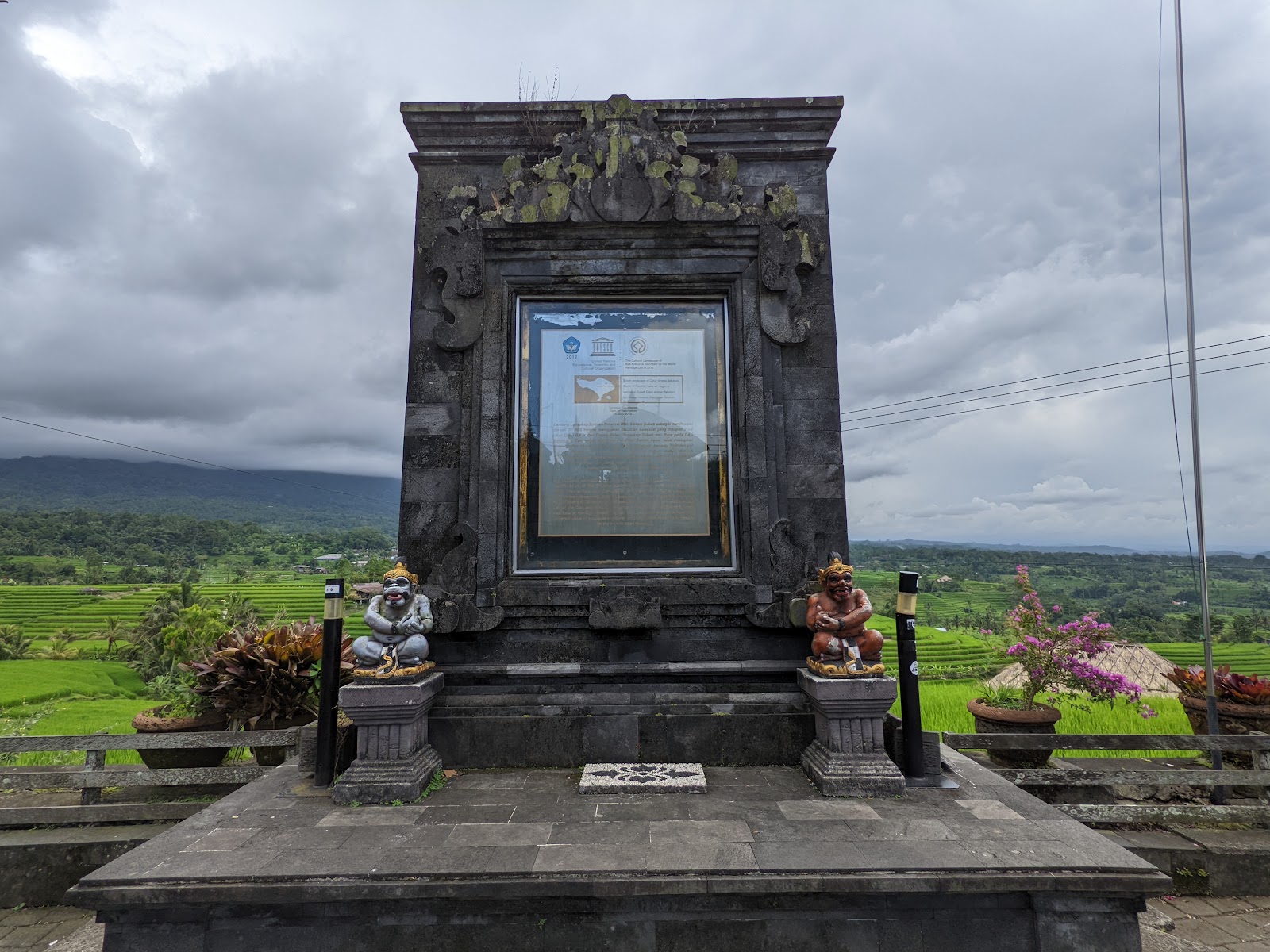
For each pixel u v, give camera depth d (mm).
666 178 6652
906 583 5484
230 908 3871
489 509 6234
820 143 6840
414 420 6488
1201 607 7504
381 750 5133
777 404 6516
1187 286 7750
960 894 3887
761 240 6582
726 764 5777
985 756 7906
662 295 6719
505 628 6164
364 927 3869
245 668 7199
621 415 6578
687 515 6445
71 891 3707
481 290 6555
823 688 5078
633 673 6020
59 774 6145
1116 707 10477
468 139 6844
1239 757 7559
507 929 3865
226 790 6945
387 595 5336
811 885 3742
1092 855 3959
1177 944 4812
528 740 5812
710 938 3863
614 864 3879
